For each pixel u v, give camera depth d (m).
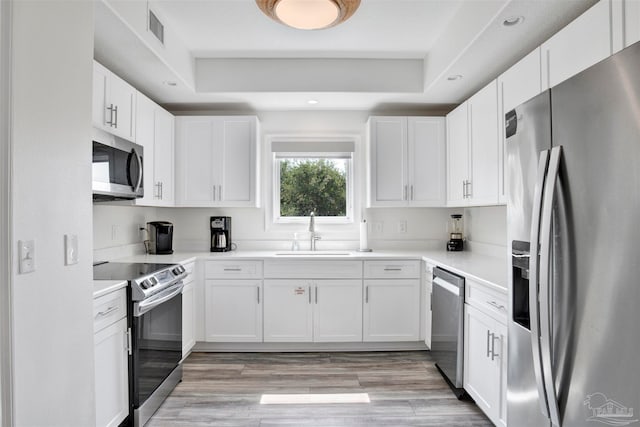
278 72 3.08
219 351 3.16
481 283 2.02
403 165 3.39
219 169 3.35
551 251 1.14
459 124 3.03
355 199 3.72
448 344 2.46
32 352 1.16
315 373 2.72
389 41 2.79
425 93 3.11
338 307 3.11
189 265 2.92
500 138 2.33
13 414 1.08
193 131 3.35
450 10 2.36
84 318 1.43
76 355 1.38
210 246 3.59
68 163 1.34
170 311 2.42
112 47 2.24
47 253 1.23
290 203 3.79
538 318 1.19
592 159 1.00
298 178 3.80
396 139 3.39
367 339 3.12
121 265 2.54
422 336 3.13
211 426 2.04
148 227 3.36
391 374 2.70
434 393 2.41
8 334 1.07
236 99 3.29
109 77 2.25
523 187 1.35
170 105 3.48
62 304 1.31
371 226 3.73
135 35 2.10
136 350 1.97
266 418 2.12
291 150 3.68
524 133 1.34
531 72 1.96
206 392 2.43
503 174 2.29
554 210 1.15
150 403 2.12
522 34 2.05
